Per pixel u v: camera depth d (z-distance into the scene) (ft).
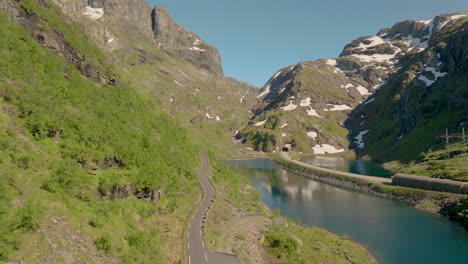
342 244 256.73
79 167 169.07
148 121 337.31
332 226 317.22
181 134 440.45
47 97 201.98
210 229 211.00
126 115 290.35
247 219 262.88
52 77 237.04
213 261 160.86
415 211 362.33
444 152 565.94
